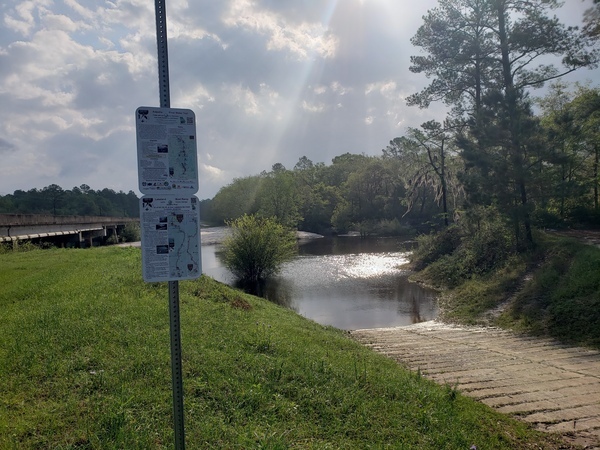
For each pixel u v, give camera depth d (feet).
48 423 12.69
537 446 15.39
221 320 27.66
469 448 14.23
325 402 15.97
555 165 61.57
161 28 10.26
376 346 34.30
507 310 47.57
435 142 108.27
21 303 28.84
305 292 71.67
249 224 82.89
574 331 37.06
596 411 18.72
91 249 84.53
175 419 10.53
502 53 68.33
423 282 77.15
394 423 15.10
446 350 32.37
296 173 307.37
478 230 75.41
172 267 10.23
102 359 17.51
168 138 10.21
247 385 16.35
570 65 61.46
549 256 57.72
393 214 201.57
